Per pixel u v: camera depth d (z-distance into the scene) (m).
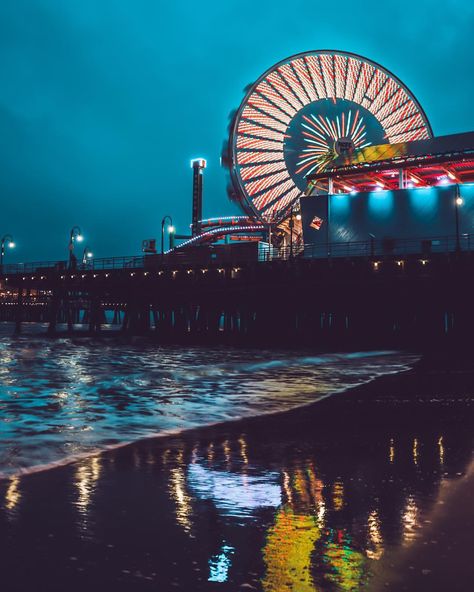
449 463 7.74
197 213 111.38
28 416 12.12
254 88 80.19
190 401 14.88
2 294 120.38
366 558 4.38
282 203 80.31
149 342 53.38
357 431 10.41
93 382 19.67
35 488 6.49
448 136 55.31
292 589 3.88
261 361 31.14
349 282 43.53
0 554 4.47
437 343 42.91
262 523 5.25
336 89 83.81
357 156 59.28
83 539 4.82
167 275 52.72
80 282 59.00
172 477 7.04
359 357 34.00
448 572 4.13
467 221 48.06
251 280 47.81
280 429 10.64
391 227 49.94
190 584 3.96
